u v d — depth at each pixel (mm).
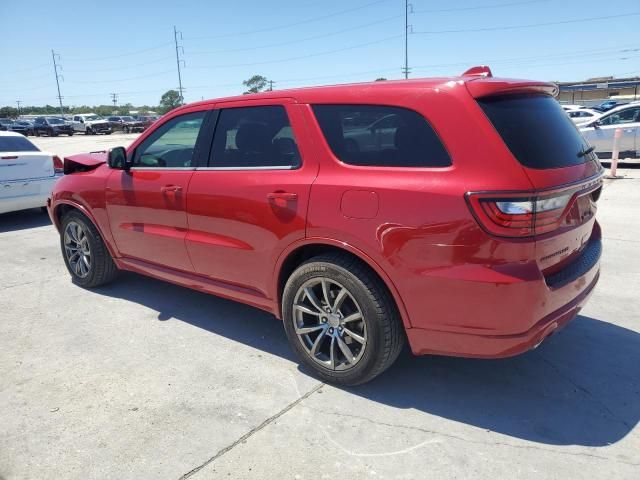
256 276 3654
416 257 2826
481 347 2811
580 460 2652
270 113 3553
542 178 2688
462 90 2830
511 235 2629
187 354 3859
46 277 5695
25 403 3246
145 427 2984
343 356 3361
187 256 4105
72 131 45688
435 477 2557
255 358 3787
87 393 3346
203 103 4012
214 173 3803
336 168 3158
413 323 2967
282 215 3338
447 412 3088
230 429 2959
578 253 3234
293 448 2791
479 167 2699
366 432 2916
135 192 4383
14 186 8195
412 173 2867
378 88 3107
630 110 13555
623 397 3201
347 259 3139
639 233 6789
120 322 4441
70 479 2598
